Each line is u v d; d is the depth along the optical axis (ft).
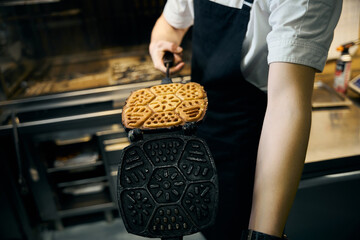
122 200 2.01
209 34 3.49
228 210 4.03
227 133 3.77
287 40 2.11
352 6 6.13
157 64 3.98
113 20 8.43
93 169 8.16
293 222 4.83
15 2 7.25
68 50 8.68
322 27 2.13
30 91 7.21
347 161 4.51
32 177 7.09
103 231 7.87
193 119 2.29
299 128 2.03
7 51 7.15
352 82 6.03
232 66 3.35
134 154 2.12
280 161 2.01
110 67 8.31
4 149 6.70
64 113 6.61
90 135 6.81
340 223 4.90
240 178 3.84
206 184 1.99
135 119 2.38
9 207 7.08
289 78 2.11
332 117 5.35
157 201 1.98
